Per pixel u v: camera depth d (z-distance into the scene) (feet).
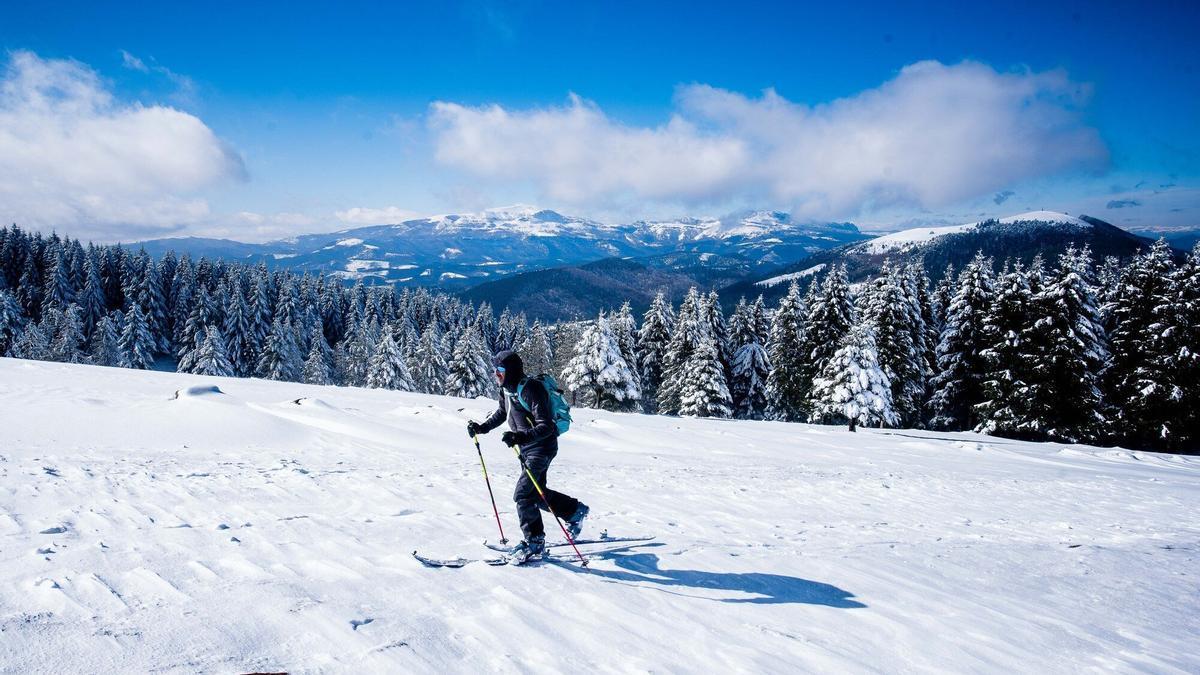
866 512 30.71
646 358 178.91
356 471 32.09
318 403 58.54
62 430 38.55
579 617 12.09
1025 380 106.01
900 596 15.70
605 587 14.33
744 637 11.93
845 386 100.89
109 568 12.19
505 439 16.25
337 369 254.68
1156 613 15.92
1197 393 99.09
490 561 15.28
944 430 127.54
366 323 277.23
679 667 10.12
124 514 18.28
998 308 109.70
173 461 31.65
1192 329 100.12
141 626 9.46
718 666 10.35
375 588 12.52
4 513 17.24
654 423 81.10
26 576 11.28
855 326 104.73
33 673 7.66
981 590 17.06
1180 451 103.30
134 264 272.31
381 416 59.82
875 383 100.07
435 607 11.76
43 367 75.97
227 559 13.61
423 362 218.59
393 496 24.81
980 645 12.53
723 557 18.40
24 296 261.24
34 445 33.58
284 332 223.10
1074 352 102.73
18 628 8.84
